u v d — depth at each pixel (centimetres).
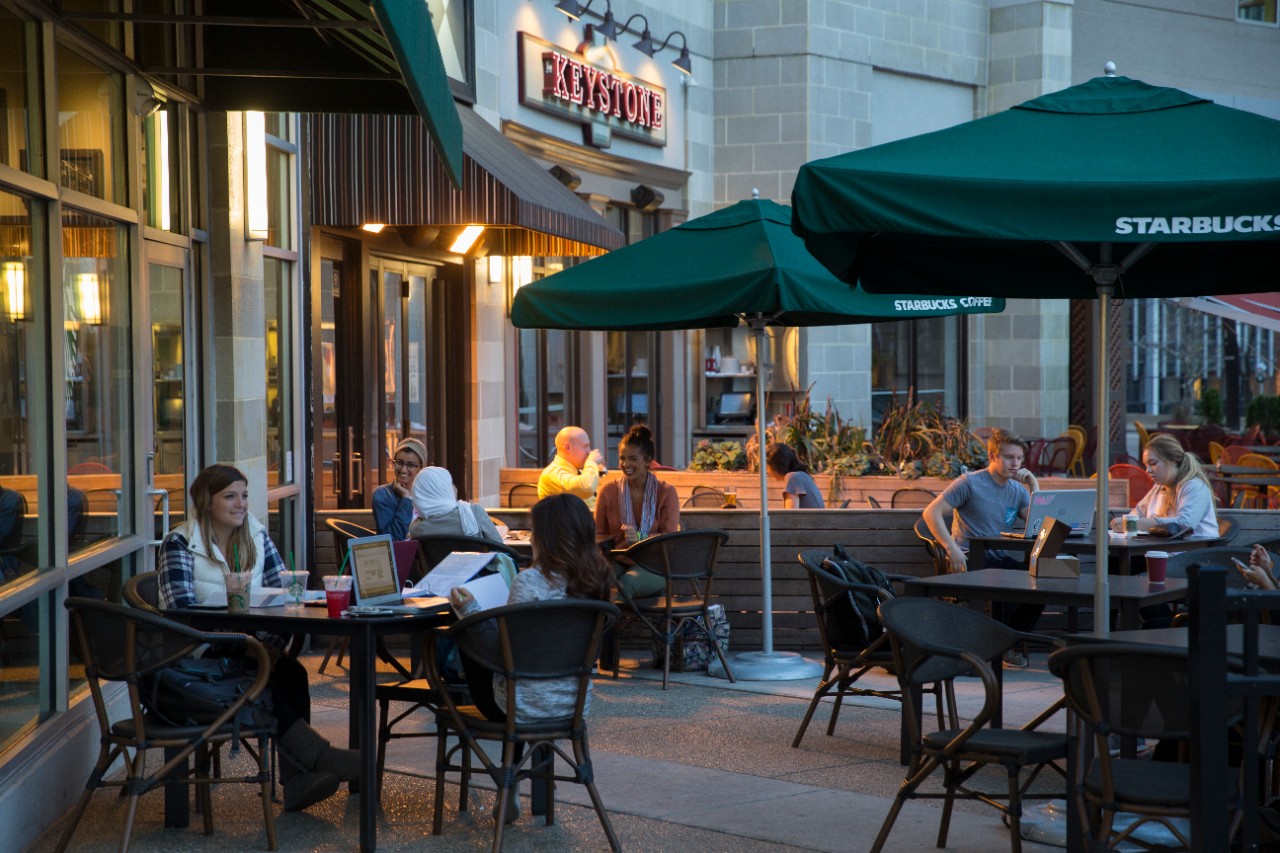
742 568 976
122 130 693
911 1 2008
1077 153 495
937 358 2153
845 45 1900
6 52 548
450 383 1342
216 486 594
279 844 541
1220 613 392
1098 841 440
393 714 771
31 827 535
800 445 1310
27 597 549
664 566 856
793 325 952
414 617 545
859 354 1941
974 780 642
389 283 1239
